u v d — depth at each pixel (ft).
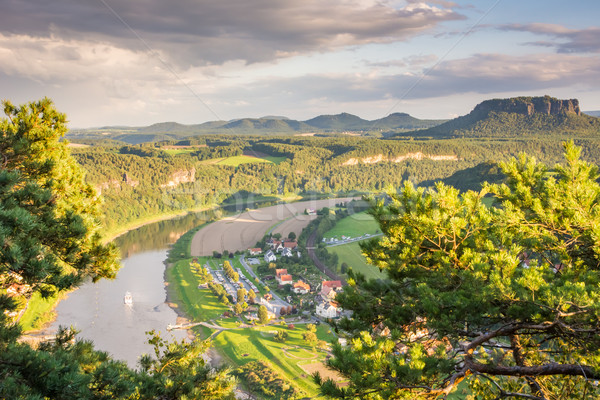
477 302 21.86
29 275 20.16
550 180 28.86
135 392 25.95
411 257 26.99
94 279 27.71
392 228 27.99
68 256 25.23
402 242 28.14
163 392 28.09
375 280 27.73
